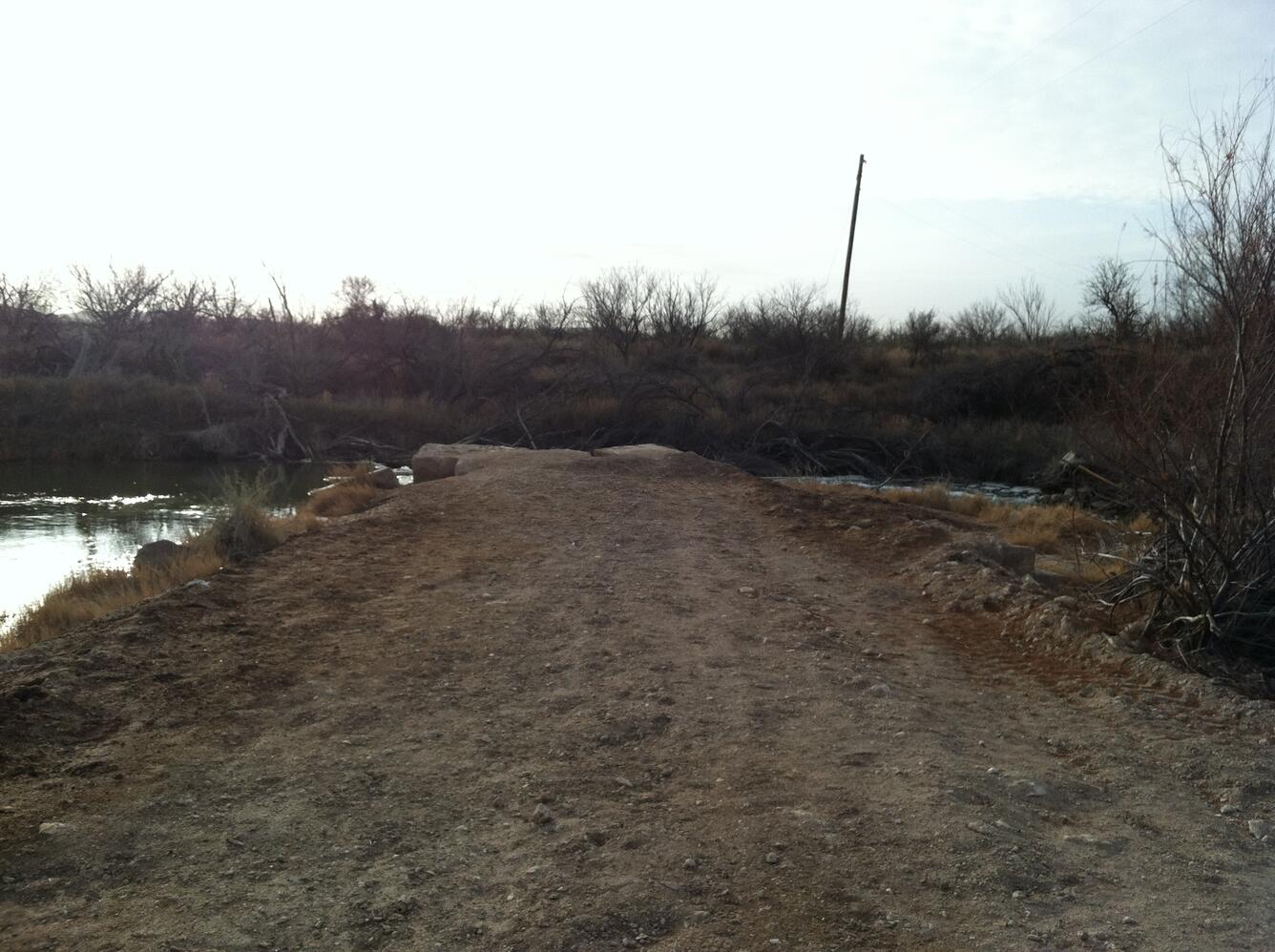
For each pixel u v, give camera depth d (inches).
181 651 246.8
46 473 1047.0
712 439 1243.2
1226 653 293.0
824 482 936.3
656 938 140.0
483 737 206.5
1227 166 299.6
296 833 164.4
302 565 343.0
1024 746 222.4
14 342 1519.4
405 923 140.5
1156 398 326.6
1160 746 222.7
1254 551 296.7
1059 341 1604.3
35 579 533.0
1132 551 388.8
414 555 368.8
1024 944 142.2
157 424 1236.5
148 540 652.7
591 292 1905.8
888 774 196.9
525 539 402.0
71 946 130.6
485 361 1494.8
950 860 163.5
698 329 1910.7
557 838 165.9
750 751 205.8
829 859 162.7
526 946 136.1
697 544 411.5
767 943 139.3
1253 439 299.3
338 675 238.8
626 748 205.6
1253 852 176.9
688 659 261.9
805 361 1621.6
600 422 1291.8
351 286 1566.2
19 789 174.9
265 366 1455.5
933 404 1417.3
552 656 259.1
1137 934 146.8
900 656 282.4
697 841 167.0
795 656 271.4
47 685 213.9
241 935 135.2
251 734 204.1
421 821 170.6
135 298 1533.0
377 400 1397.6
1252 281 290.0
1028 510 697.0
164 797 174.1
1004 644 303.1
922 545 416.5
